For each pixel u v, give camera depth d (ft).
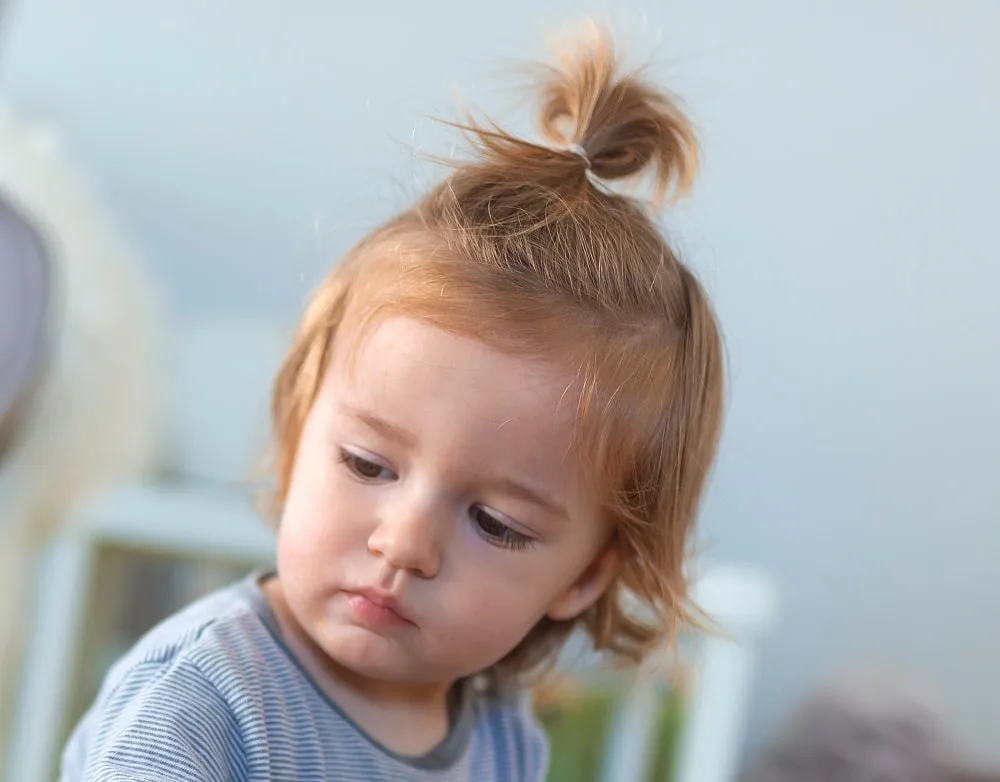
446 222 2.66
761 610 4.87
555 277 2.56
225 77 6.30
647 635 3.26
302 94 6.28
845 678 6.05
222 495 5.16
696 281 2.90
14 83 6.34
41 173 4.45
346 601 2.42
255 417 5.31
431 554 2.38
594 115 2.93
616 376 2.54
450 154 3.20
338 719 2.54
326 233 4.97
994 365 6.43
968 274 6.44
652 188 3.02
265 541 4.86
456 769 2.78
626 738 4.98
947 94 6.39
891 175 6.43
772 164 6.40
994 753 6.34
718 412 2.93
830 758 5.59
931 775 5.51
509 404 2.38
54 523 4.31
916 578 6.55
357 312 2.55
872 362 6.48
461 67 6.22
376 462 2.41
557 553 2.53
